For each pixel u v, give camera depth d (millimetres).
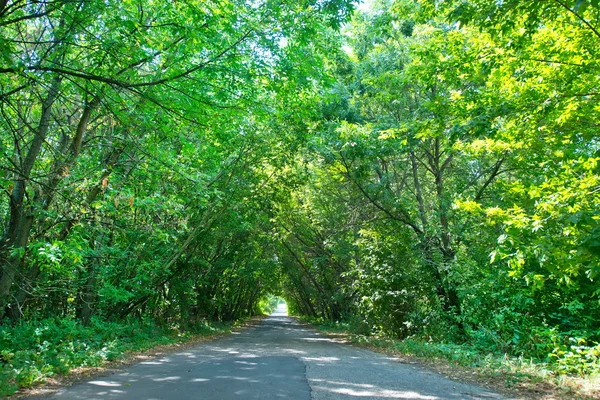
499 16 6359
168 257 19562
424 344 14398
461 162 19250
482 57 8828
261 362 11359
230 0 9555
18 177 9781
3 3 7418
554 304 12664
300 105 11836
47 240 11641
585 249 5367
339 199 22562
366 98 18734
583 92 8219
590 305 11859
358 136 14953
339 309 35656
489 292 13664
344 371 9758
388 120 16734
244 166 19719
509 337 12320
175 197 13078
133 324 17625
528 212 11273
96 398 6637
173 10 8641
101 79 7984
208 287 31141
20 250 8734
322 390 7387
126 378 8617
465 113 8938
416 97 17469
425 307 17172
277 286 56344
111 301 16875
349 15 9711
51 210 10875
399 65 17516
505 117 8625
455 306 16109
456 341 15000
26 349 9672
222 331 28391
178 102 9453
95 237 14125
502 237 7621
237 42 9312
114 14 8422
